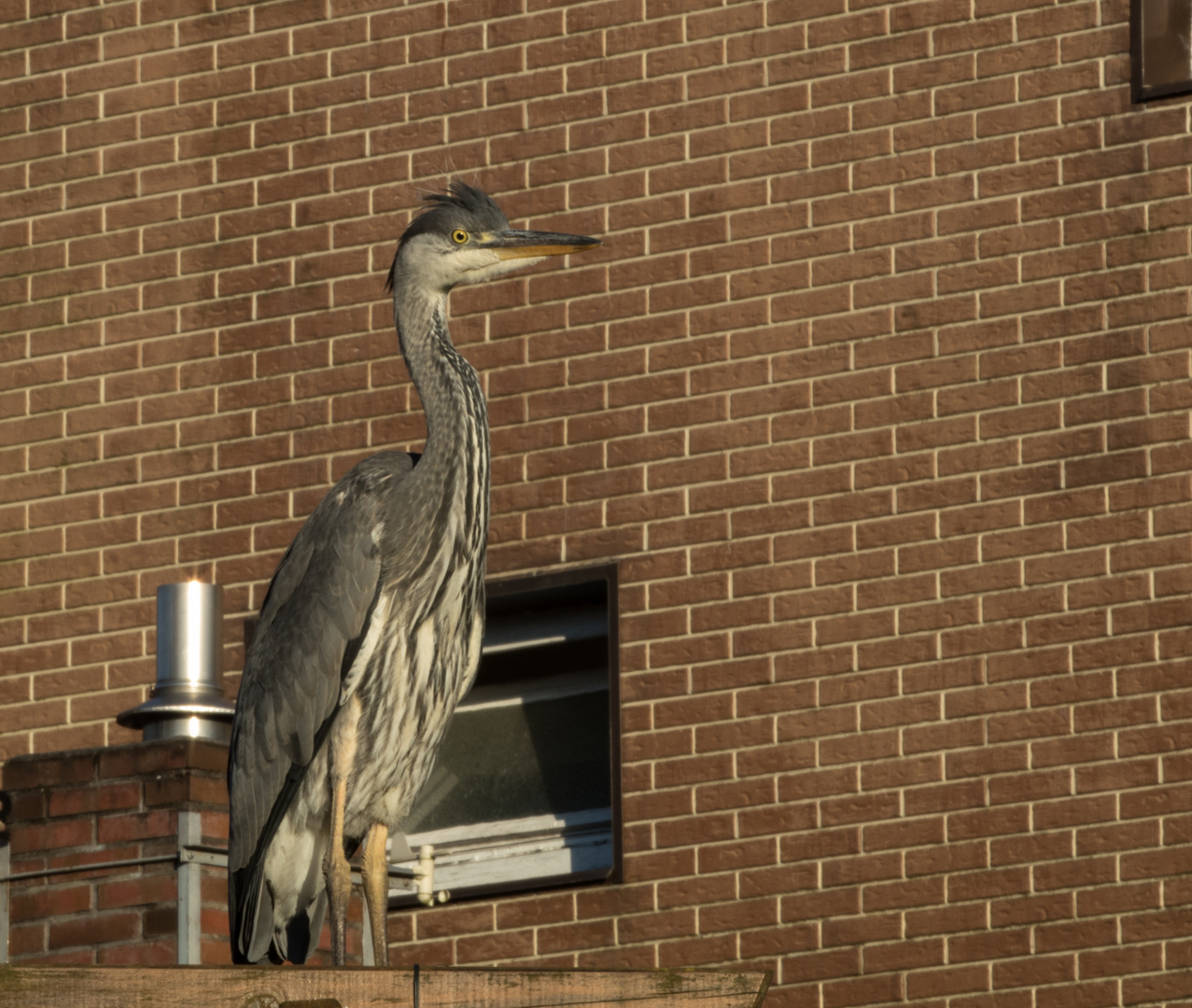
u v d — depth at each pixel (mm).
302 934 10156
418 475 10352
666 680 13766
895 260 13789
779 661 13539
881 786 13109
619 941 13492
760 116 14312
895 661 13250
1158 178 13227
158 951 9836
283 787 10000
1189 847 12336
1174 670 12602
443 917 13922
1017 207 13547
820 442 13742
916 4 14039
